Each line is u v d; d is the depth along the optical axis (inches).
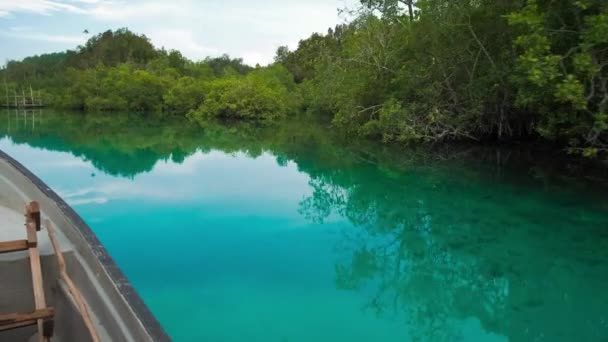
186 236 285.6
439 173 481.7
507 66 519.5
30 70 2554.1
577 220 309.0
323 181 456.8
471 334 176.2
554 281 223.6
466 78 607.8
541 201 356.8
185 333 169.3
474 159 561.0
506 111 613.6
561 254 253.9
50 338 113.8
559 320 187.5
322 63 851.4
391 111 610.5
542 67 326.3
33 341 123.4
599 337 173.9
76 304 106.1
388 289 216.1
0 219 152.8
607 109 368.8
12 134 880.3
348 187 430.0
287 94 1628.9
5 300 121.2
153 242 273.1
